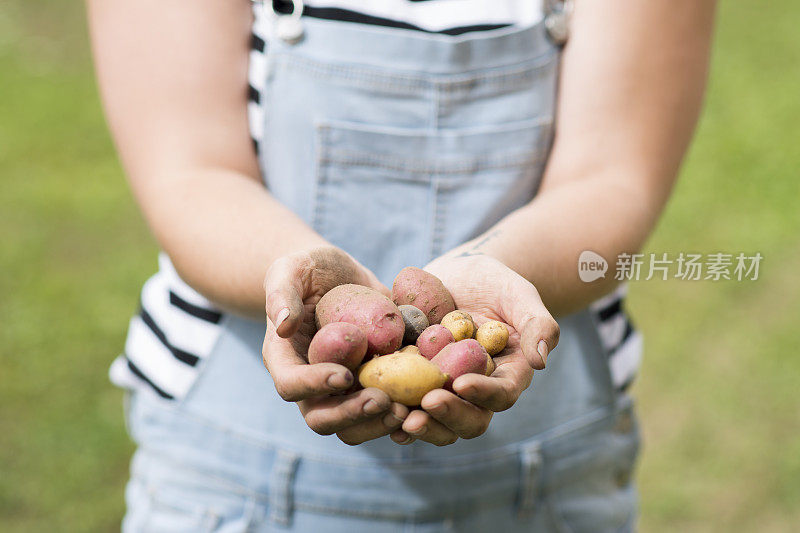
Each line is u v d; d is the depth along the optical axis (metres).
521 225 1.35
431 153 1.42
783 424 2.29
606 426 1.48
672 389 2.41
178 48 1.39
